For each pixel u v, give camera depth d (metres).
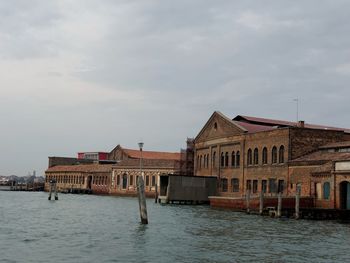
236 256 25.42
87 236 32.56
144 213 40.28
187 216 48.62
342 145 55.62
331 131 62.25
